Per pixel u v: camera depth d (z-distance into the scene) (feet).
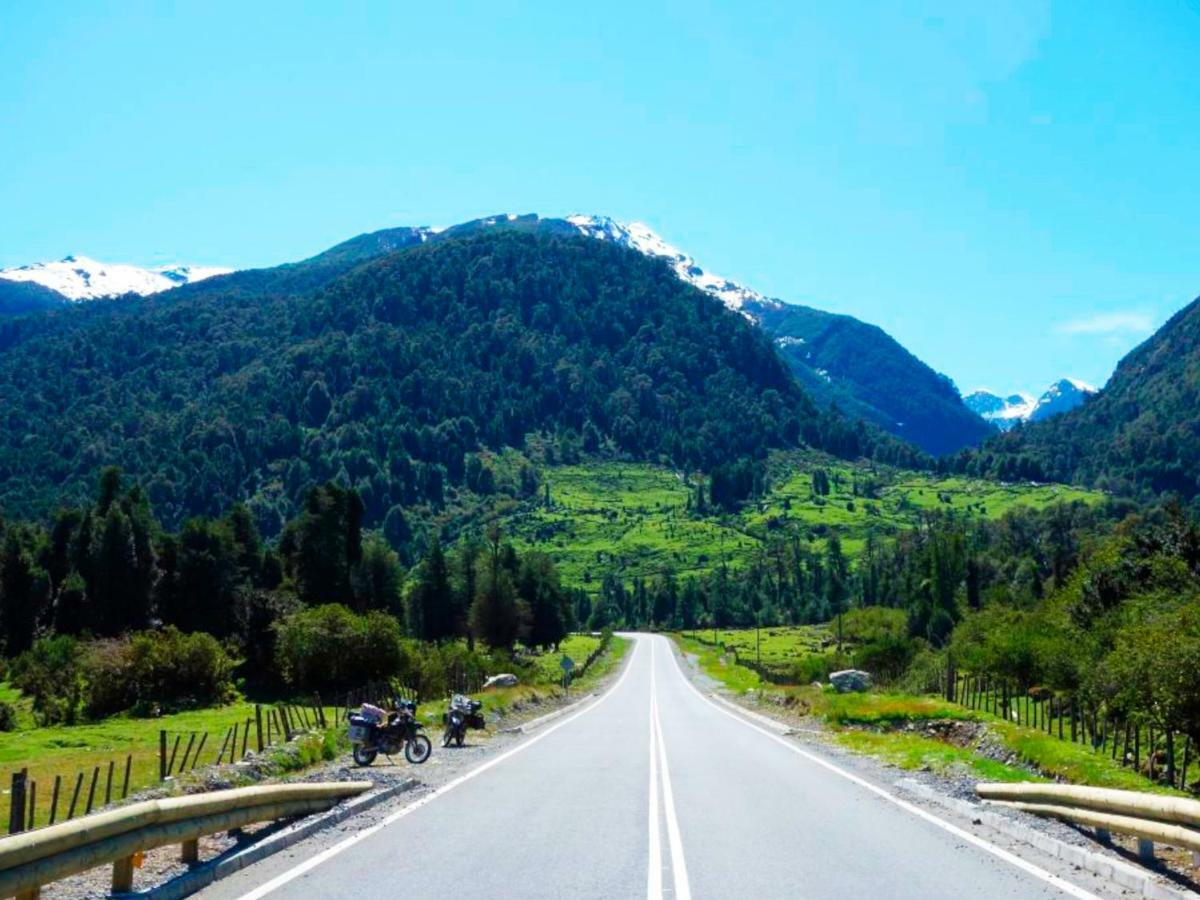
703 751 76.74
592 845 35.37
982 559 410.52
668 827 39.50
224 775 48.34
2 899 21.30
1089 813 35.32
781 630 496.23
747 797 49.06
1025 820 39.99
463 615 357.61
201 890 28.14
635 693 193.77
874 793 50.80
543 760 68.54
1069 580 159.63
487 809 44.16
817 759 70.23
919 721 93.04
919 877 30.27
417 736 66.54
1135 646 74.28
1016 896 27.89
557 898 27.37
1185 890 27.86
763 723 115.14
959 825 40.47
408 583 489.26
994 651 136.67
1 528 331.98
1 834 47.75
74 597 251.60
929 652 219.82
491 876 30.12
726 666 286.05
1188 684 67.36
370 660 172.65
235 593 237.86
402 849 34.37
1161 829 29.86
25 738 120.06
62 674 171.73
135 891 26.96
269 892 27.89
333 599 260.01
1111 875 30.40
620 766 64.39
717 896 27.71
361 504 273.13
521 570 404.36
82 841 24.12
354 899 27.14
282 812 37.91
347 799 45.16
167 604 248.93
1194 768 76.23
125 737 120.98
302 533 263.49
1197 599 93.97
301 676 176.55
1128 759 78.48
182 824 29.58
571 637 488.85
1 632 255.50
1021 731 76.54
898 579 460.96
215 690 174.19
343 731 73.77
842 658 236.02
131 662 167.53
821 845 35.65
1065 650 108.17
